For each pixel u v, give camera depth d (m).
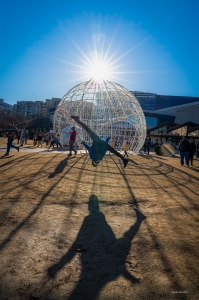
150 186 7.52
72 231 3.73
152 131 47.03
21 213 4.34
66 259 2.89
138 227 4.04
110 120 20.48
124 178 8.66
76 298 2.21
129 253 3.12
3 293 2.23
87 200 5.49
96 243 3.37
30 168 9.22
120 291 2.33
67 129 22.16
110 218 4.43
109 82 21.09
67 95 22.23
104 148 6.21
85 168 10.30
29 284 2.38
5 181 6.73
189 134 42.00
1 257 2.84
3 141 29.73
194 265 2.87
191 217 4.73
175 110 70.31
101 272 2.66
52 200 5.26
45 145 28.73
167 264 2.87
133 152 20.72
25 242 3.25
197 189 7.46
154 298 2.24
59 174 8.40
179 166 13.78
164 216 4.71
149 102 99.88
